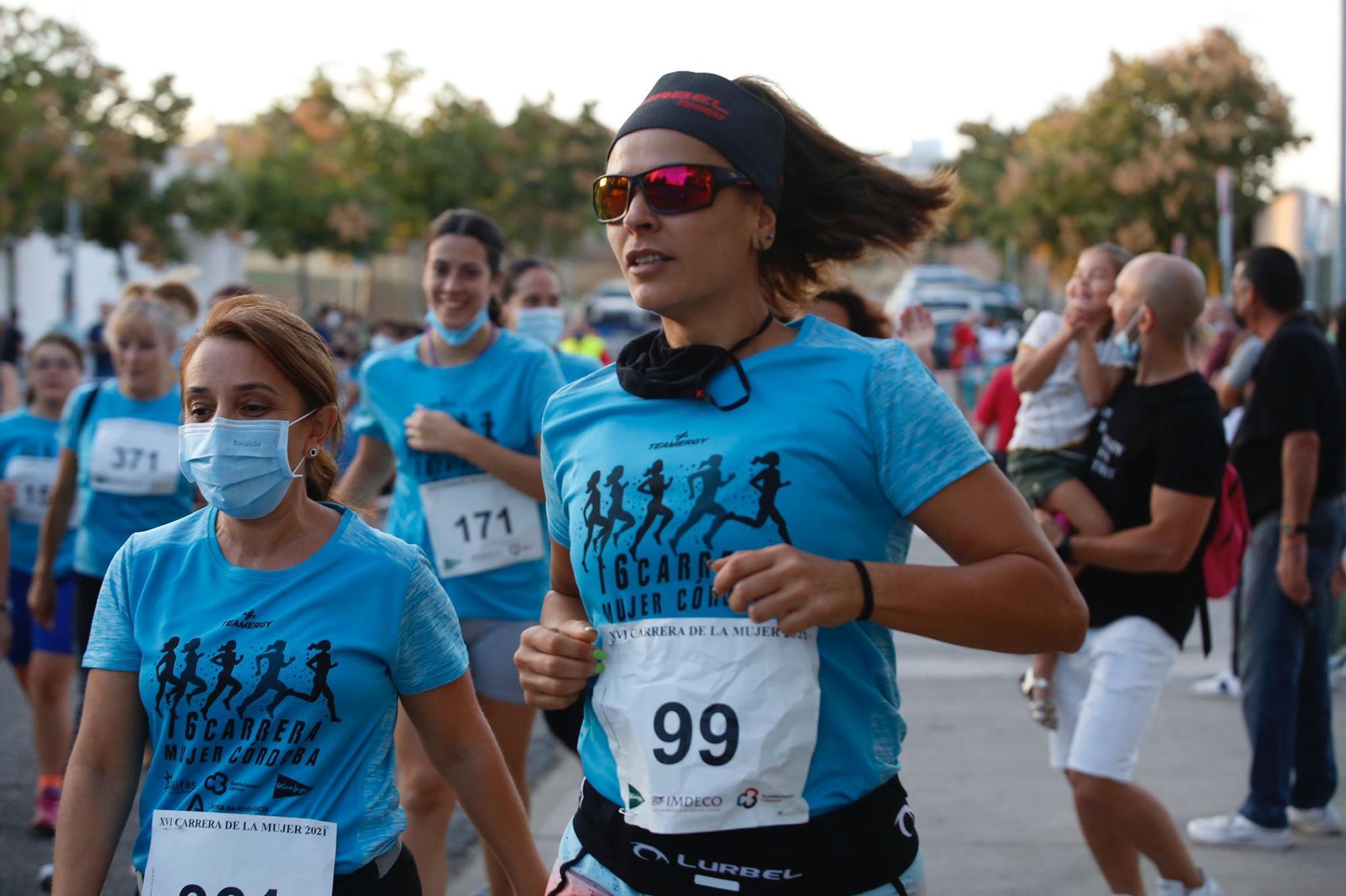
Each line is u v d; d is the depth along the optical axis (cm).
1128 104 4181
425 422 502
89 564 565
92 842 275
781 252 288
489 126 5303
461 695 299
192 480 285
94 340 1891
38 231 3631
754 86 278
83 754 281
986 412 792
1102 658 459
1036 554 249
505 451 498
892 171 287
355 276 5241
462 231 520
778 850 246
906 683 884
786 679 246
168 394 583
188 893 269
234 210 3853
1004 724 786
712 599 250
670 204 254
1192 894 459
